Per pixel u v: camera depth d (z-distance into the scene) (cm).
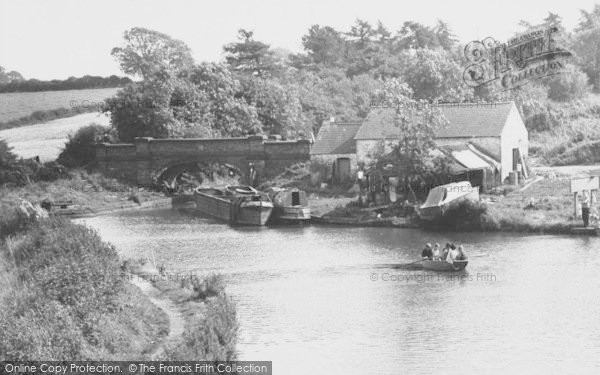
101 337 5016
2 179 12988
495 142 11456
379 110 12169
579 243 8450
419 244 8738
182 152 13338
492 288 6906
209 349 4638
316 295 6850
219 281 6544
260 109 15375
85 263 5772
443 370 5203
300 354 5484
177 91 14688
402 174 10562
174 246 9025
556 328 5906
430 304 6519
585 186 9206
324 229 10031
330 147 12344
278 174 13062
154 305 6028
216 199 11275
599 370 5153
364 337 5812
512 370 5181
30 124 19375
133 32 18525
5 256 6988
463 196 9719
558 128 15125
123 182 13475
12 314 4991
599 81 19162
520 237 8894
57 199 12331
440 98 14662
